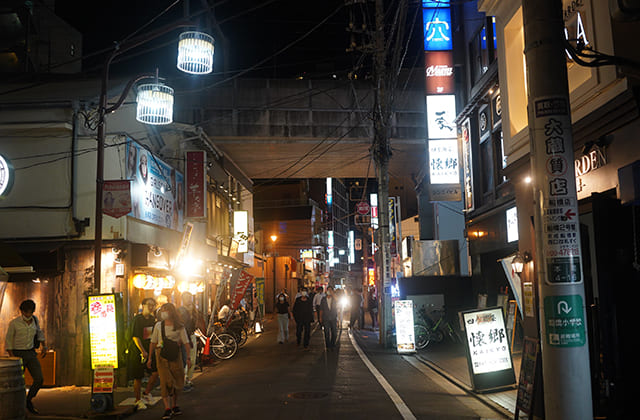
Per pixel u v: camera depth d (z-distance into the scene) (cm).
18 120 1336
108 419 874
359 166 3180
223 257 2672
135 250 1359
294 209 6228
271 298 5150
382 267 1911
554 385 491
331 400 962
